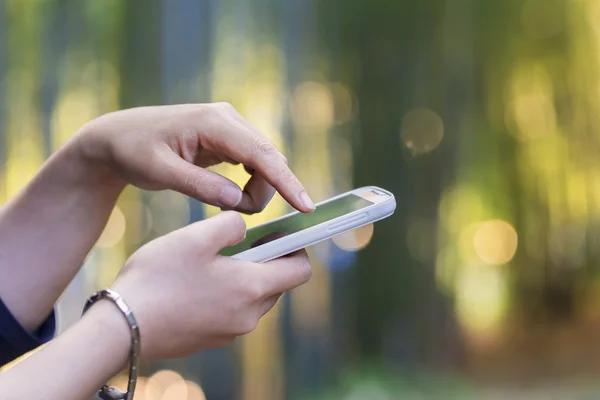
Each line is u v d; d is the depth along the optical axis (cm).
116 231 395
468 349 483
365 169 418
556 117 507
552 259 554
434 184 434
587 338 529
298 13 404
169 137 82
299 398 385
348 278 421
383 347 423
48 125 415
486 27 459
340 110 415
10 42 408
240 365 373
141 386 346
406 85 421
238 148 80
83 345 58
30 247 84
